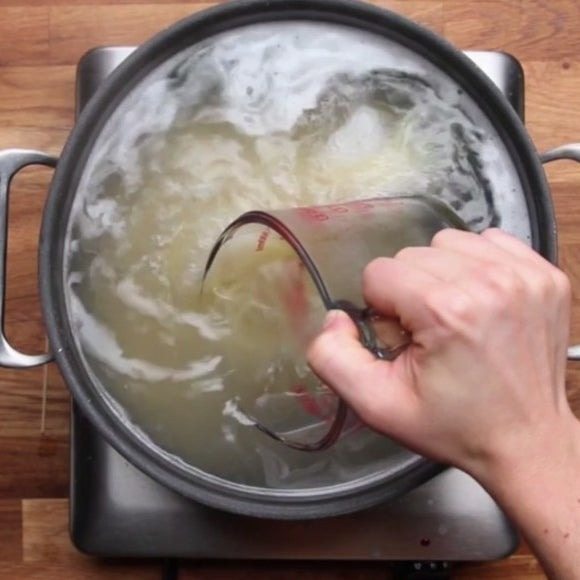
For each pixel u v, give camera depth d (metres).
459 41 0.67
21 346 0.65
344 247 0.45
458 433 0.40
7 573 0.65
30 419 0.66
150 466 0.49
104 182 0.52
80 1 0.67
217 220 0.52
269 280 0.47
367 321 0.42
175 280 0.52
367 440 0.51
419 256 0.39
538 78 0.67
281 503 0.50
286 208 0.50
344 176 0.52
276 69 0.53
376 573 0.66
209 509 0.60
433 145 0.52
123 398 0.52
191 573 0.66
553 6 0.67
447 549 0.60
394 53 0.52
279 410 0.50
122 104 0.52
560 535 0.40
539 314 0.39
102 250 0.52
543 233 0.50
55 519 0.66
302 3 0.51
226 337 0.51
